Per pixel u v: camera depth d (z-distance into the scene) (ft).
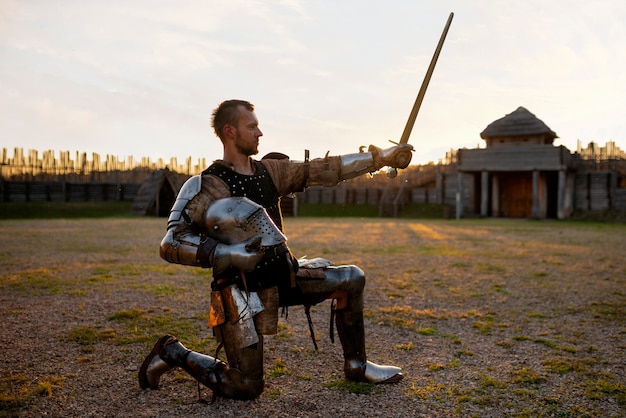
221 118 9.37
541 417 9.45
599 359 12.99
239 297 9.16
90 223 77.46
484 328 16.15
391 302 19.95
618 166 108.88
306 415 9.35
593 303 19.94
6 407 9.64
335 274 10.30
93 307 18.57
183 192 9.12
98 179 129.39
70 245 42.14
